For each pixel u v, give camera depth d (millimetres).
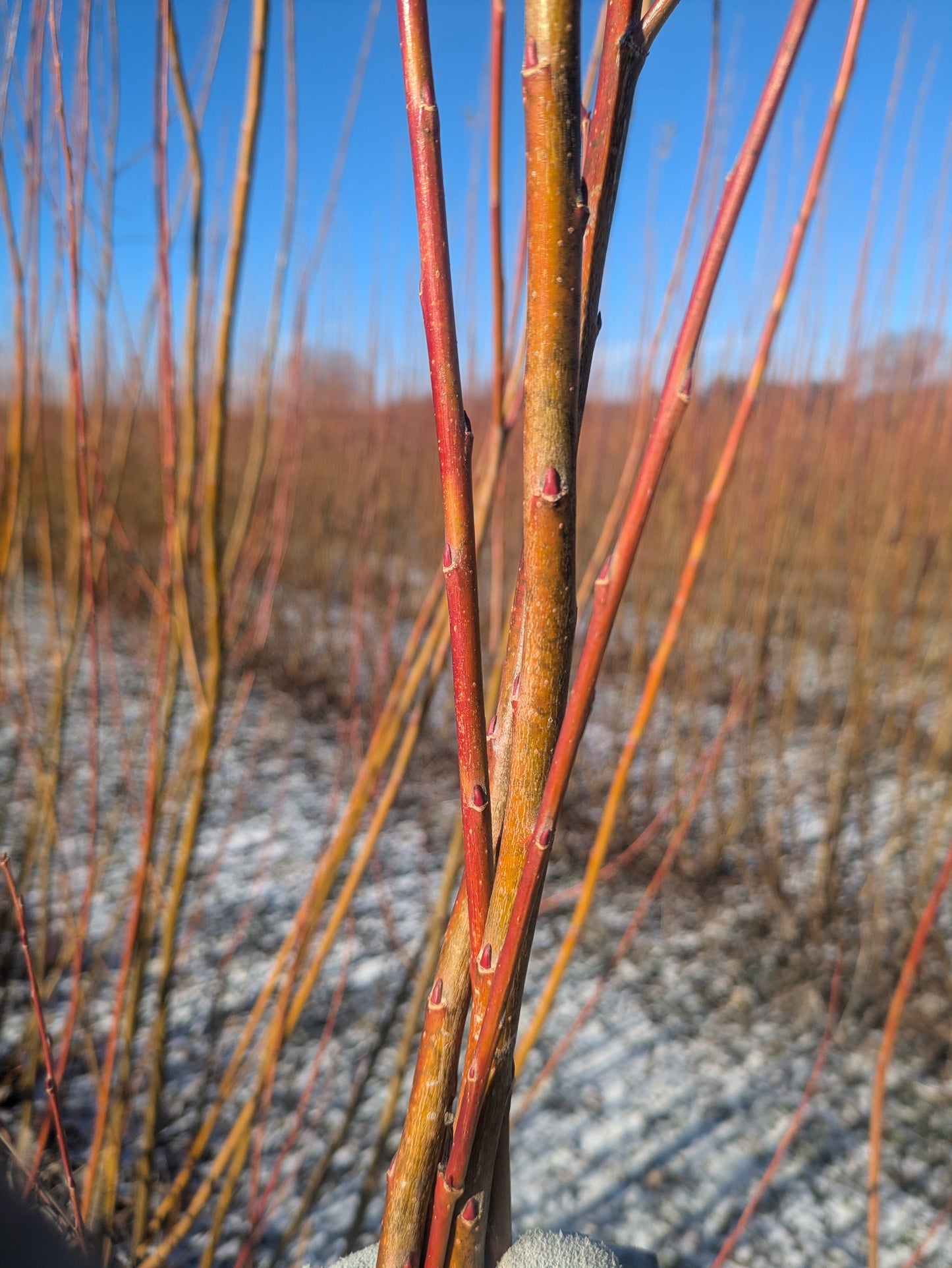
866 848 2039
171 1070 1262
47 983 992
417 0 233
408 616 3219
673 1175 1230
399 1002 817
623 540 224
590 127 249
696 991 1665
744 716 2387
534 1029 542
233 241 609
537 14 210
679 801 2090
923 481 2025
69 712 2281
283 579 3545
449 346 242
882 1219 1169
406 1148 273
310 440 3355
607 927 1863
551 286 220
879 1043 1539
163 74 639
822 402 2291
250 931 1656
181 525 740
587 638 227
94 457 872
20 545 1047
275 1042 708
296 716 2721
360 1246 1018
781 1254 1104
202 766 751
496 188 486
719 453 2164
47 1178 539
